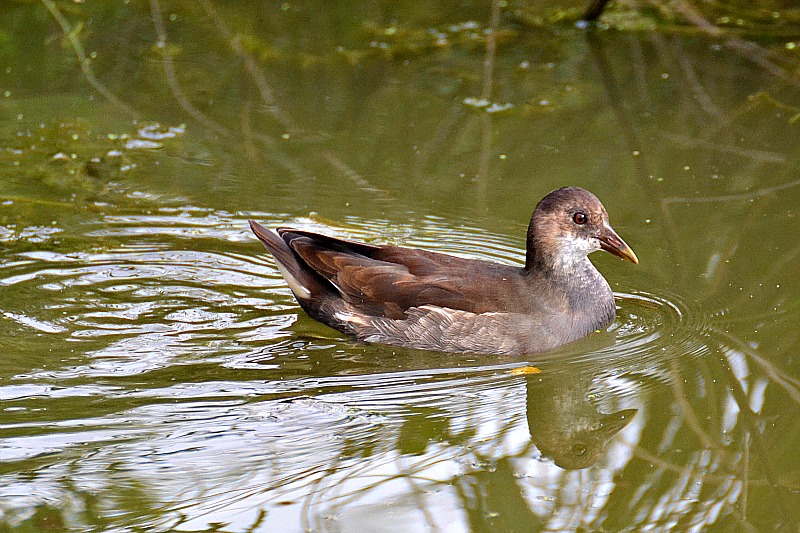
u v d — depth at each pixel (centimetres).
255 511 859
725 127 1605
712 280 1246
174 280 1252
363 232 1348
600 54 1850
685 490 898
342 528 839
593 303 1177
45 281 1230
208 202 1427
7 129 1611
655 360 1115
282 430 980
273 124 1644
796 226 1338
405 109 1686
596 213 1163
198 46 1894
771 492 891
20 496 871
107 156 1541
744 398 1034
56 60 1836
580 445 969
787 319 1161
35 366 1069
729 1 2016
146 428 973
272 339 1153
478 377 1091
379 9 2027
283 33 1938
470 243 1327
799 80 1731
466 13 2017
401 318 1156
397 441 968
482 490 895
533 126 1628
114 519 846
